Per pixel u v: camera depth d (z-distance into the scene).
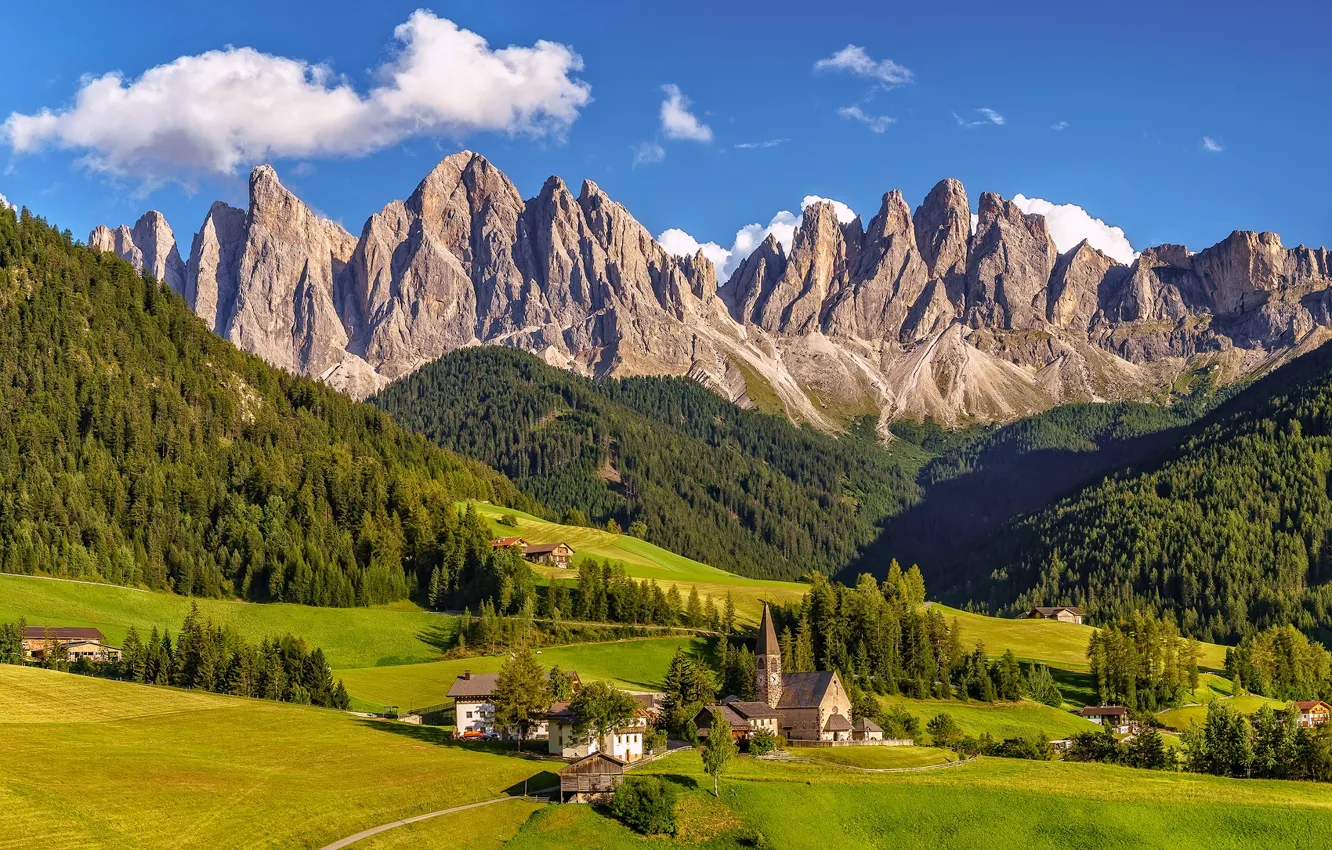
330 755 150.62
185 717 164.50
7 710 155.88
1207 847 132.00
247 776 136.75
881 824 135.50
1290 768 165.75
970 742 184.75
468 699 174.38
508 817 133.12
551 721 163.12
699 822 133.62
